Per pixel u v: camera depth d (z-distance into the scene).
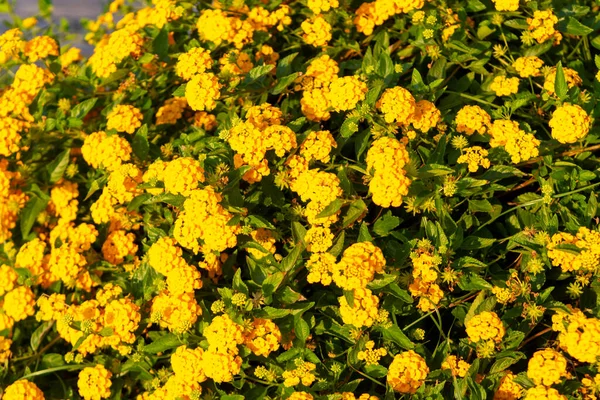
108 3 1.89
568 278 1.43
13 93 1.55
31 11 2.00
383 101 1.41
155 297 1.41
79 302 1.51
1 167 1.55
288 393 1.36
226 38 1.55
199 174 1.38
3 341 1.49
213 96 1.46
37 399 1.41
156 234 1.46
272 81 1.55
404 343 1.37
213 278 1.46
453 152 1.44
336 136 1.52
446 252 1.38
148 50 1.57
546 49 1.53
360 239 1.38
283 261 1.38
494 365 1.34
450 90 1.53
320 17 1.57
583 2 1.60
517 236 1.40
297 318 1.37
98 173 1.57
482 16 1.59
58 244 1.52
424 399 1.35
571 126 1.39
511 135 1.41
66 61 1.66
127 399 1.48
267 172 1.42
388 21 1.61
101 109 1.61
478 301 1.37
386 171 1.36
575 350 1.30
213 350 1.34
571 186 1.43
